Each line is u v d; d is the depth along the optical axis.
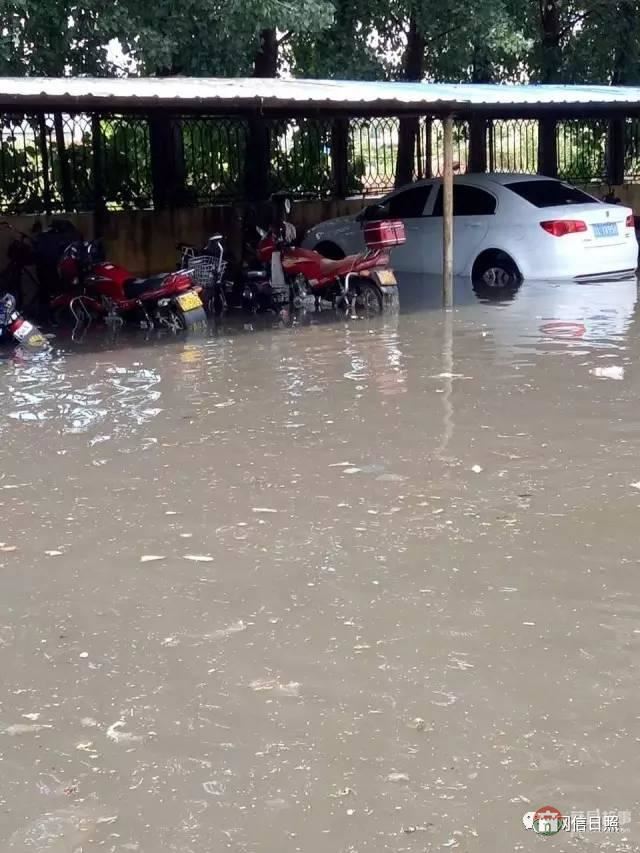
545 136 19.89
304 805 3.10
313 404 7.68
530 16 18.70
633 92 14.85
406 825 3.00
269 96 9.84
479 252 13.82
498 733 3.43
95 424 7.32
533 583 4.52
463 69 17.67
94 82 9.88
